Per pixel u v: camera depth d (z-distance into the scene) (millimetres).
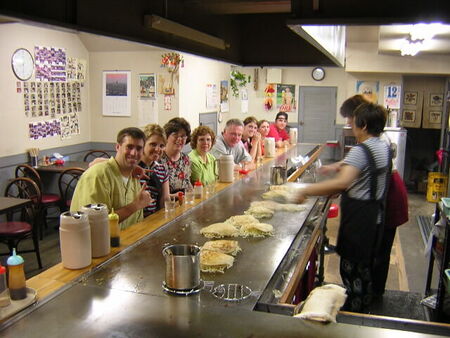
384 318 1354
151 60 6219
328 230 5707
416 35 4602
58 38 5816
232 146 4555
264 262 1804
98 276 1633
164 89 6242
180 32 2127
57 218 5637
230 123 4469
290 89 9812
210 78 7562
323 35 2230
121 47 6227
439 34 4676
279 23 3350
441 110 8445
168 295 1488
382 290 3443
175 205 2676
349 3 1650
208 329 1274
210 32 2707
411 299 3420
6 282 1426
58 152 5973
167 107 6270
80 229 1680
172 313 1362
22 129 5328
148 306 1405
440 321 2998
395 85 8141
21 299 1399
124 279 1609
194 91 6832
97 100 6523
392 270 4500
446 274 2830
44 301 1429
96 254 1800
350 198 2832
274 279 1662
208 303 1435
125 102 6418
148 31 2000
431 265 3621
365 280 2885
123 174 2482
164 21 1960
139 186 2613
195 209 2633
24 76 5301
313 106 9750
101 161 2531
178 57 6105
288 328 1283
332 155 8734
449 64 7301
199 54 2590
